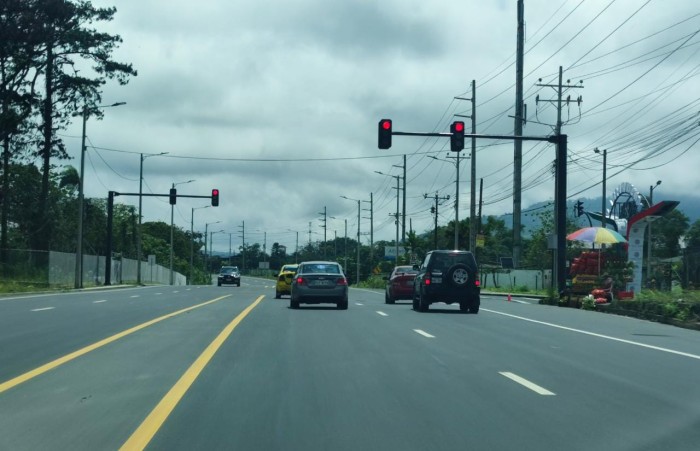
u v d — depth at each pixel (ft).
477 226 276.41
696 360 46.11
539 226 289.33
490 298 141.59
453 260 88.84
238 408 31.14
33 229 201.16
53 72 179.93
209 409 30.94
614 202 210.79
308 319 74.95
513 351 49.96
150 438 26.17
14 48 165.58
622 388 36.22
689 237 250.78
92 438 26.18
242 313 82.58
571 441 26.08
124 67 182.50
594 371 41.47
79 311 84.23
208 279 480.64
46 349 49.29
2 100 172.24
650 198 229.86
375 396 33.86
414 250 322.14
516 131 163.63
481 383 37.37
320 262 96.99
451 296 88.12
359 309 94.02
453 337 58.49
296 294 93.30
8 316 76.13
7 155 181.98
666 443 25.98
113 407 31.27
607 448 25.26
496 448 25.12
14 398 33.12
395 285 112.16
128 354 47.01
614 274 108.17
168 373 39.83
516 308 100.12
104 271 218.38
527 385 36.86
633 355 48.37
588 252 115.44
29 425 28.12
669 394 34.73
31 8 166.61
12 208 224.94
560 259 108.37
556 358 46.65
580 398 33.68
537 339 57.67
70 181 250.98
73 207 246.68
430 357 46.57
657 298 84.02
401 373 40.32
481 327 67.82
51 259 175.94
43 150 182.60
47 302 104.58
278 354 47.42
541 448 25.14
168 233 507.71
